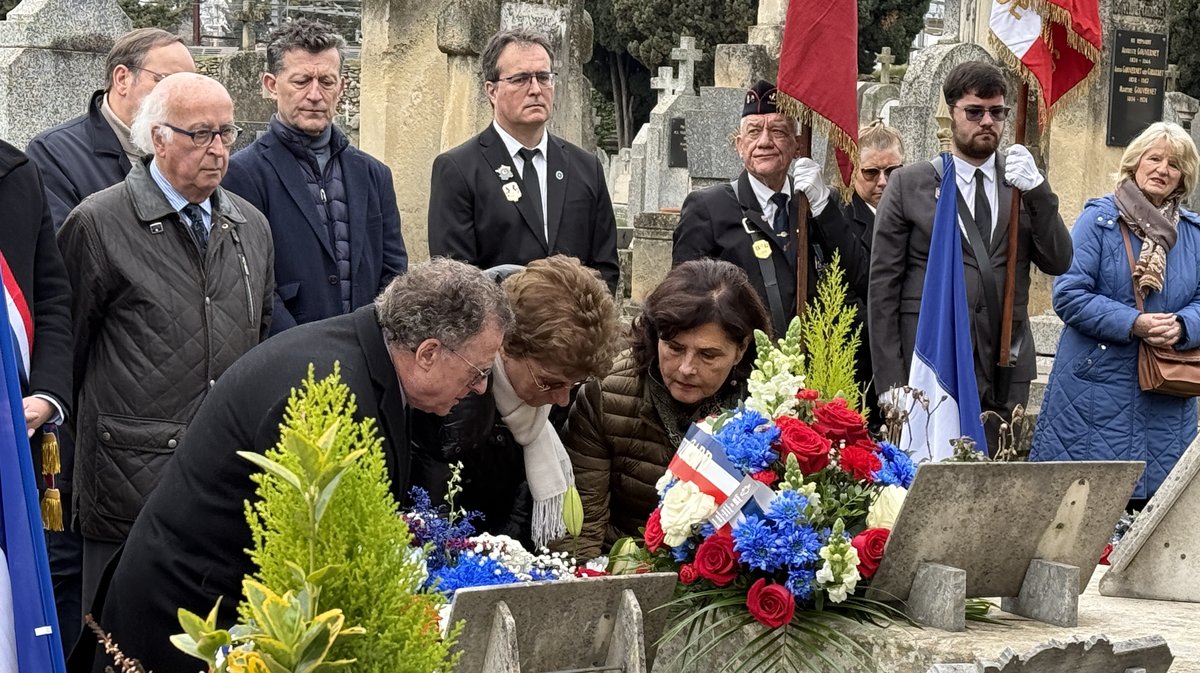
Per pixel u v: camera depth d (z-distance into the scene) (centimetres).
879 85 1614
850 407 349
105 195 409
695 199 532
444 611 240
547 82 518
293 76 498
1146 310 559
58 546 443
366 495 189
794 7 477
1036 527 258
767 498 264
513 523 362
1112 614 271
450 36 801
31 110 909
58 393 361
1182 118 1700
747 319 337
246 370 276
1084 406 564
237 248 425
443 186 516
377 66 870
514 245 511
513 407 337
